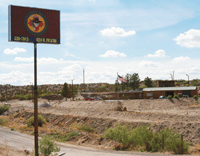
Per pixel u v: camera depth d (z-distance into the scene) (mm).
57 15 18750
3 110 72625
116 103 65938
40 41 17891
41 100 104688
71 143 32656
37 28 17859
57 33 18609
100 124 45156
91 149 27719
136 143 27922
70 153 24375
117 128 31531
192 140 30750
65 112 60469
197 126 33188
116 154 23156
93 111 55562
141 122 39906
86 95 113312
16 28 17172
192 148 26344
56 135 37719
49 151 19641
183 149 23875
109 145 30062
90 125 46188
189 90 69688
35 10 17953
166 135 26469
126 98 78438
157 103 61062
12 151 22141
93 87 189375
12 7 17125
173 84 85188
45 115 59500
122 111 53594
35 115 17328
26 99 111875
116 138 30094
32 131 40281
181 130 33594
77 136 36312
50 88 188875
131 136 28656
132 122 40875
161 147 25531
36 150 17266
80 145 31188
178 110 49594
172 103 59500
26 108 74250
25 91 159250
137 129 29141
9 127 44938
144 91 75188
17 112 69750
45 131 40438
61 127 46500
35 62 17562
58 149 20375
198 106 50938
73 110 60344
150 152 24438
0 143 28734
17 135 36344
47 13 18391
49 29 18359
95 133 41906
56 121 53812
